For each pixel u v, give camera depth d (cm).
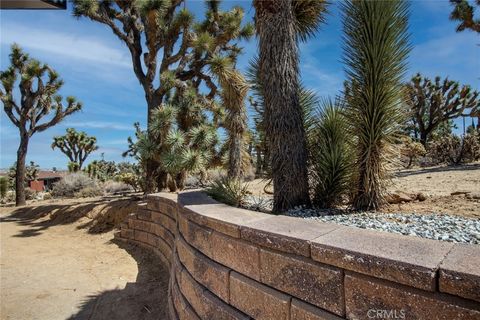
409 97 297
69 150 3009
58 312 402
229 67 522
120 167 3562
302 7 380
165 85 962
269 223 212
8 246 739
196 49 941
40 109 1553
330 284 152
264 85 338
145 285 468
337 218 267
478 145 1330
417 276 121
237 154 520
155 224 613
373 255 135
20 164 1504
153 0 880
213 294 238
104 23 1012
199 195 421
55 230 895
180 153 867
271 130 333
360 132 294
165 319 361
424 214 274
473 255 130
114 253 646
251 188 620
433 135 2148
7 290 474
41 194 2195
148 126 983
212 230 243
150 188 959
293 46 338
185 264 305
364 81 287
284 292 175
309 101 375
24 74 1426
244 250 204
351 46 291
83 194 1549
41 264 596
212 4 1027
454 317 111
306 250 163
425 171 927
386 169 296
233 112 521
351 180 318
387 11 273
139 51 1074
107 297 440
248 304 199
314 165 351
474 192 388
